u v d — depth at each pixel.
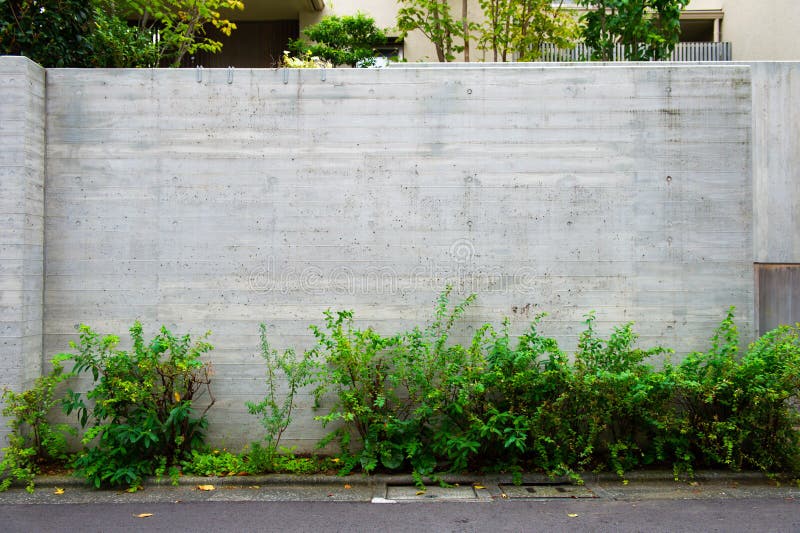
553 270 6.24
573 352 6.19
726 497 5.20
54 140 6.25
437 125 6.30
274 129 6.30
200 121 6.29
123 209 6.25
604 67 6.29
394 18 12.27
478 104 6.30
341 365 5.82
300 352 6.21
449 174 6.28
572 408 5.67
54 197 6.23
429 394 5.54
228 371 6.20
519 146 6.28
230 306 6.23
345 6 12.33
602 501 5.14
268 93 6.30
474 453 5.78
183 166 6.27
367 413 5.71
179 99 6.29
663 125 6.26
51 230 6.21
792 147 7.05
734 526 4.55
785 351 5.55
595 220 6.25
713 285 6.20
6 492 5.41
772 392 5.29
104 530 4.54
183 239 6.25
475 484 5.54
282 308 6.24
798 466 5.52
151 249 6.24
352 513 4.89
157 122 6.29
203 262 6.24
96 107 6.27
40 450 5.94
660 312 6.20
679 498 5.19
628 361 5.77
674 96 6.26
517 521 4.69
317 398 5.98
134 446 5.68
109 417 6.09
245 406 6.18
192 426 5.96
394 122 6.30
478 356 5.75
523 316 6.22
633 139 6.25
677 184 6.24
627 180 6.25
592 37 9.22
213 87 6.30
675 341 6.18
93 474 5.49
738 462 5.71
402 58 12.13
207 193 6.27
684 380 5.52
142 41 8.76
